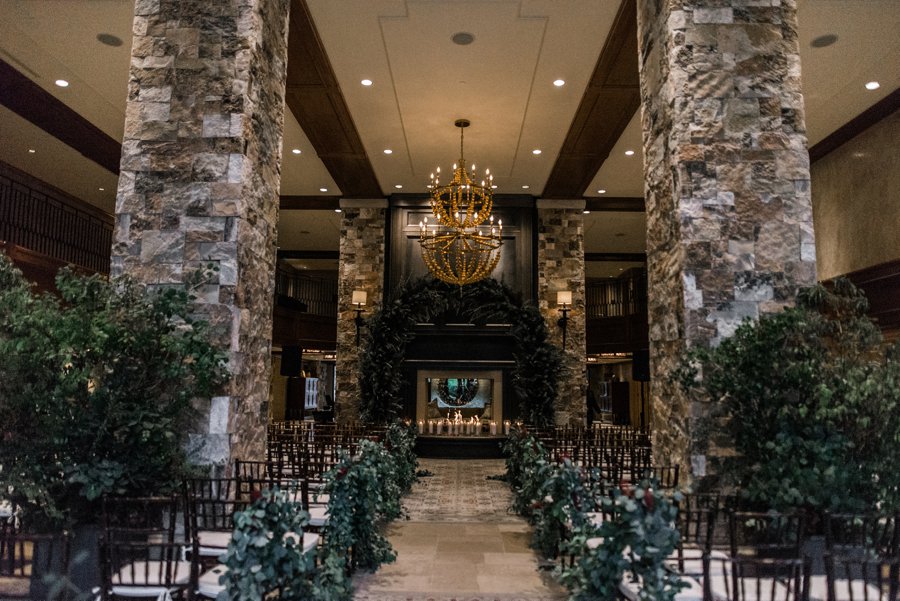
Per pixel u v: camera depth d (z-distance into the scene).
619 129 9.27
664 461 4.98
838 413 3.47
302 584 2.98
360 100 8.55
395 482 6.88
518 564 4.98
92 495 3.34
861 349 3.90
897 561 2.78
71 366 3.63
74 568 3.47
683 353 4.49
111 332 3.60
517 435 8.10
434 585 4.44
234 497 4.41
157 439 3.71
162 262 4.62
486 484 8.73
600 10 6.45
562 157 10.40
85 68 7.55
